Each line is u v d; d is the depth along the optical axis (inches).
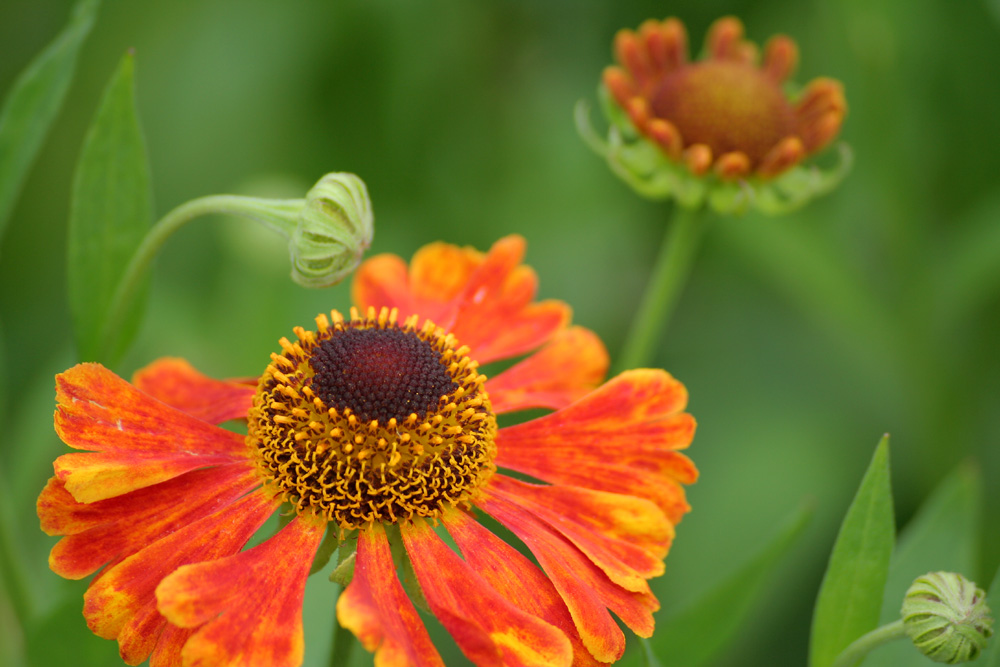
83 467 10.3
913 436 13.8
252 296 13.1
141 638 10.2
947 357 13.9
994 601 10.7
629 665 11.1
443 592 10.4
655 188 12.5
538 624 10.3
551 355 11.5
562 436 11.0
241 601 10.2
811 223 13.6
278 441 10.6
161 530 10.4
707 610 11.3
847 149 12.7
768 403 13.9
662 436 11.0
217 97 14.0
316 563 10.5
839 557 10.7
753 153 12.6
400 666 9.9
